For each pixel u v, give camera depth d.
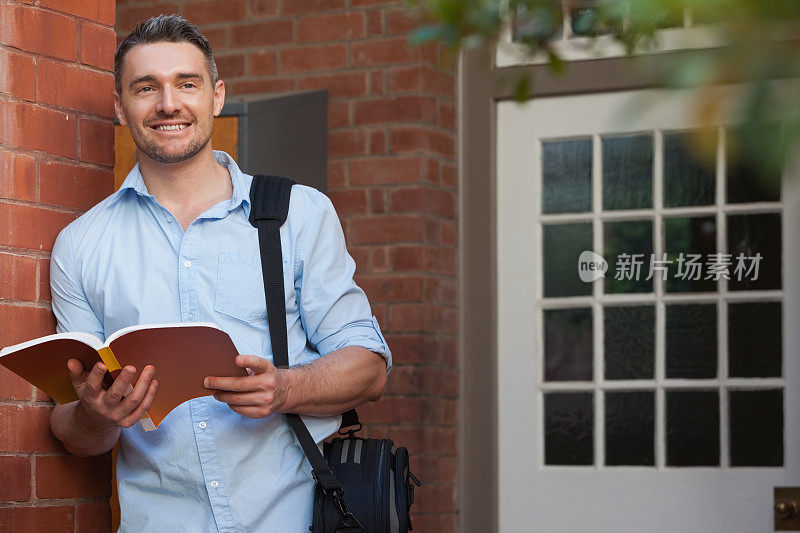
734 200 3.85
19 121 2.11
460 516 4.08
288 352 1.97
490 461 4.07
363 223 4.10
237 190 2.00
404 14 4.10
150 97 1.94
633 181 3.98
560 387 4.02
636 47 0.94
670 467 3.87
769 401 3.78
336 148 4.15
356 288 2.09
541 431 4.03
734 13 0.55
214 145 3.60
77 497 2.19
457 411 4.13
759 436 3.79
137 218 2.00
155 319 1.92
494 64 4.16
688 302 3.89
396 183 4.06
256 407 1.78
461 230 4.19
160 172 2.00
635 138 3.98
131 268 1.96
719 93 0.60
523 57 1.01
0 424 2.05
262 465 1.92
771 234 3.81
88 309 2.03
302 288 2.02
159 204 1.97
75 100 2.24
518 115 4.13
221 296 1.93
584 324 4.02
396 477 1.94
